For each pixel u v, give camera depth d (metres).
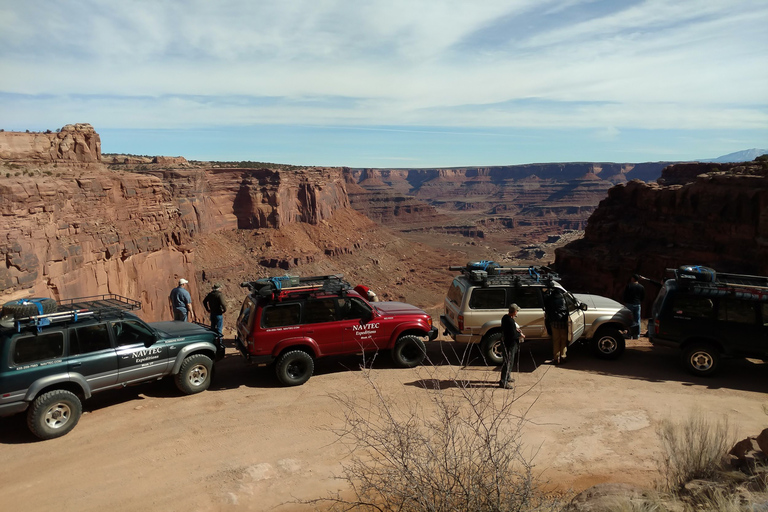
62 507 7.05
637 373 12.16
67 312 9.62
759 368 12.54
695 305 11.95
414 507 5.42
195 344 11.09
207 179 109.88
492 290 12.70
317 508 6.91
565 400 10.40
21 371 8.82
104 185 33.59
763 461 6.16
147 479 7.73
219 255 102.56
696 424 7.66
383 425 9.04
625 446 8.42
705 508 5.13
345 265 126.50
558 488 7.13
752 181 32.31
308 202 134.62
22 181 24.11
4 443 8.93
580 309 13.02
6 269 20.81
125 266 33.88
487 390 10.84
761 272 30.94
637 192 42.19
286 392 11.12
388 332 12.20
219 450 8.59
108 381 9.84
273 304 11.43
